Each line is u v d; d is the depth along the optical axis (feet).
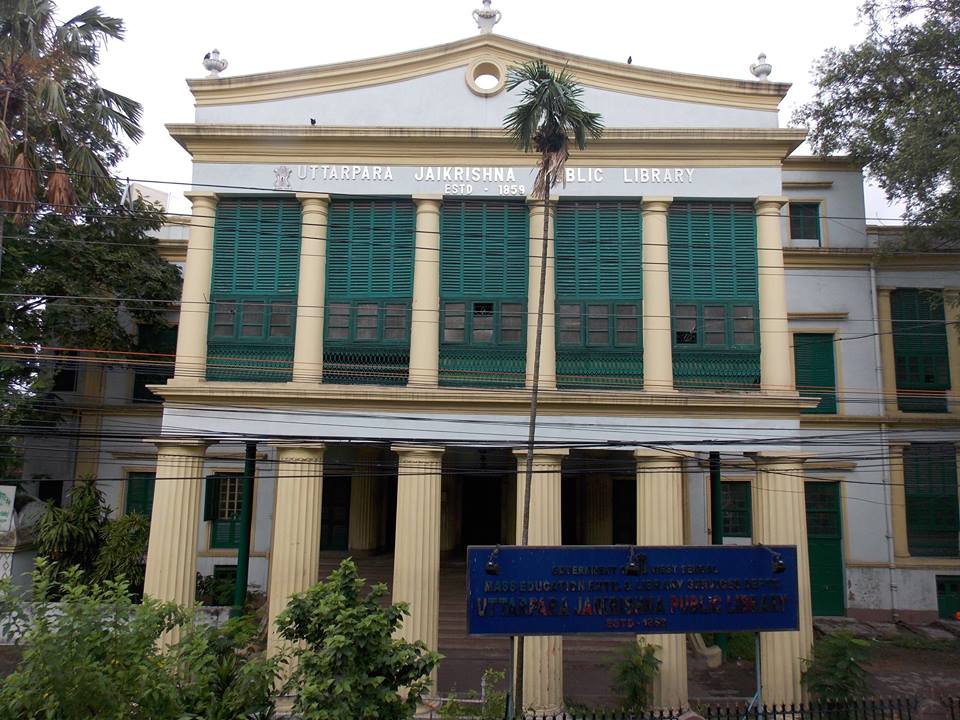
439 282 52.01
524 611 37.37
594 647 56.13
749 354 51.75
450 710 40.68
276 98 53.31
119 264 66.49
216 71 53.78
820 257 73.92
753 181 52.54
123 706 24.13
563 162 41.55
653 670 44.83
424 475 48.80
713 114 53.62
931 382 73.36
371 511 75.77
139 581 59.52
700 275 52.44
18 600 26.00
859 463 71.67
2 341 61.26
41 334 64.64
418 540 47.88
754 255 52.60
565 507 80.48
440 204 52.60
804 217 75.77
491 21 53.72
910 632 66.13
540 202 52.08
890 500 71.10
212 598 64.44
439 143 52.26
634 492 77.10
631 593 37.93
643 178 52.65
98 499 64.69
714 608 38.09
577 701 47.70
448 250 52.65
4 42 55.67
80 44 58.85
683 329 52.03
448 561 73.77
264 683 27.94
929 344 73.77
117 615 25.86
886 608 69.72
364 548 74.95
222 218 52.90
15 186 53.98
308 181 52.44
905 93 66.49
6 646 54.75
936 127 56.39
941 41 61.46
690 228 52.75
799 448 50.26
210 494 63.41
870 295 73.87
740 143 52.24
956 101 58.80
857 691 43.57
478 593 37.32
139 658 24.98
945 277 74.23
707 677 54.29
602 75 53.67
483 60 53.42
